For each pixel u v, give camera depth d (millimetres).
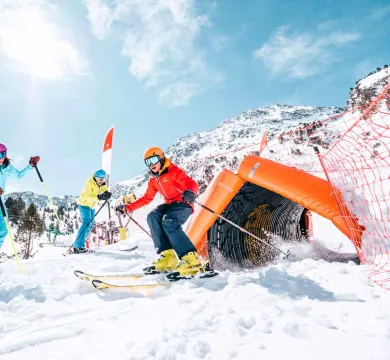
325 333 1862
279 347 1755
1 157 4812
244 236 5375
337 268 3162
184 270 3455
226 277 3322
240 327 1997
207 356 1712
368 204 4055
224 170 4613
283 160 5164
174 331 2018
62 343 2090
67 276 4055
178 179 3803
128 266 4824
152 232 3828
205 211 4551
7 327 2457
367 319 2002
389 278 2723
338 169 4457
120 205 4148
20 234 38750
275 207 5801
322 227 6707
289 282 2803
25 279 4031
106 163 10750
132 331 2146
